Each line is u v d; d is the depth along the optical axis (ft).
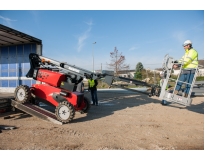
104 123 19.62
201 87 44.39
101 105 31.68
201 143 14.21
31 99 23.16
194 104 33.53
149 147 13.32
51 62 22.93
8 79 47.57
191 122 20.39
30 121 20.02
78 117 22.44
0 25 30.27
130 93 52.19
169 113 25.02
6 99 21.68
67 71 22.34
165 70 22.80
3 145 13.25
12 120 20.39
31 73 23.45
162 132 16.76
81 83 22.06
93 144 13.69
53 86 22.18
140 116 23.13
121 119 21.53
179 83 23.00
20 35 34.83
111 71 23.89
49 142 13.93
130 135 15.83
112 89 71.92
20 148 12.79
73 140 14.43
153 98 41.19
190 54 22.29
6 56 47.55
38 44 41.09
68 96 20.88
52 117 19.67
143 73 99.45
